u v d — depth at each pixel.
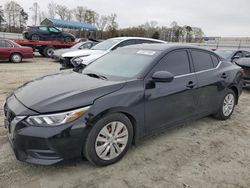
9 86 7.29
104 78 3.44
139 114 3.23
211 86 4.30
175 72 3.76
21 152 2.72
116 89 3.06
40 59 16.56
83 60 7.61
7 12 58.59
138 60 3.71
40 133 2.59
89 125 2.78
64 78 3.51
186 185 2.77
